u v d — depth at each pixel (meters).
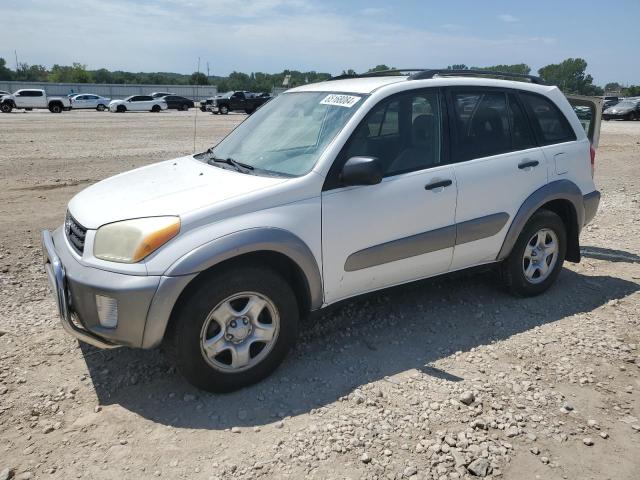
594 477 2.72
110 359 3.78
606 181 11.12
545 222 4.68
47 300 4.78
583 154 4.95
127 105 44.75
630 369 3.72
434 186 3.97
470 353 3.90
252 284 3.29
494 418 3.15
